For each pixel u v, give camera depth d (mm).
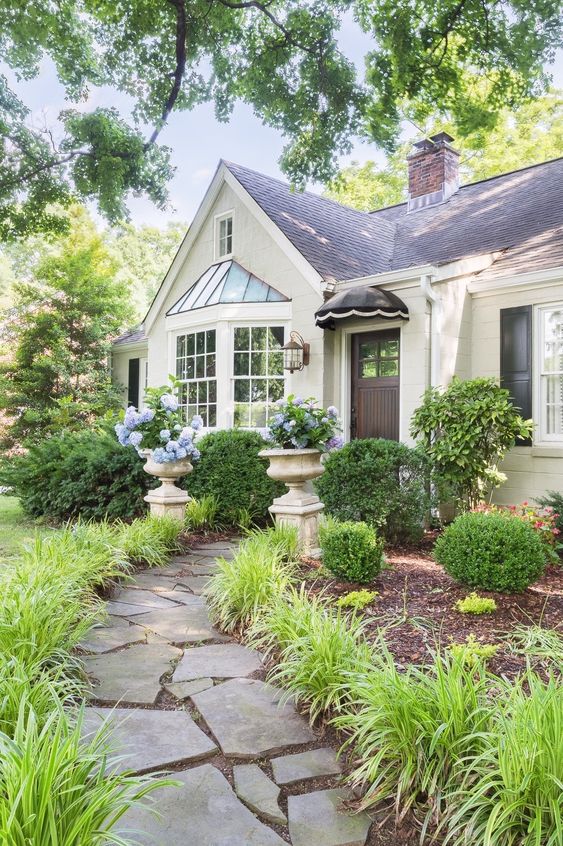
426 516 6793
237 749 2420
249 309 9391
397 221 12844
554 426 7293
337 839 1915
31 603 3115
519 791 1750
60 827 1552
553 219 8758
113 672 3170
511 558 3865
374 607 3914
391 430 8406
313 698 2738
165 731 2561
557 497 6344
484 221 10094
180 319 10438
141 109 9211
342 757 2395
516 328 7617
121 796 1684
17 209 10883
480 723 2098
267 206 10008
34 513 8734
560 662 2713
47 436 13727
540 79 7051
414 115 8266
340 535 4410
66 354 14859
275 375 9406
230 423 9484
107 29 8414
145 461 7777
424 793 2088
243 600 3898
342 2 7434
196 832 1921
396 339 8359
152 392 6953
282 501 5762
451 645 2949
